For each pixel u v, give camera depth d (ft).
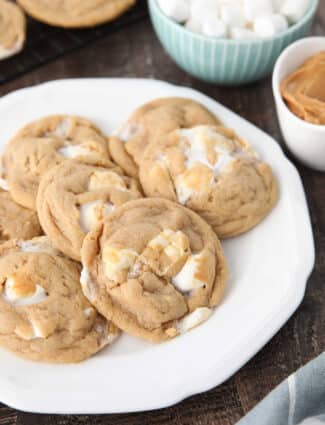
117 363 1.63
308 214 1.81
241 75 2.06
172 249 1.68
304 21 1.99
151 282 1.65
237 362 1.62
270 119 2.07
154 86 2.00
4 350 1.63
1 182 1.85
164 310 1.65
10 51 2.13
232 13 1.98
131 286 1.64
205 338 1.65
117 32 2.26
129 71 2.18
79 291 1.67
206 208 1.78
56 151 1.86
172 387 1.59
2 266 1.66
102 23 2.19
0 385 1.59
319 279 1.81
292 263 1.74
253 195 1.80
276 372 1.68
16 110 1.98
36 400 1.58
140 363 1.63
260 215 1.80
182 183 1.79
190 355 1.64
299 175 1.89
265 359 1.70
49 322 1.61
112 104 2.00
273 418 1.54
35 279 1.65
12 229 1.77
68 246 1.72
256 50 1.98
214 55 2.00
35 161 1.83
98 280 1.66
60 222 1.73
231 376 1.65
